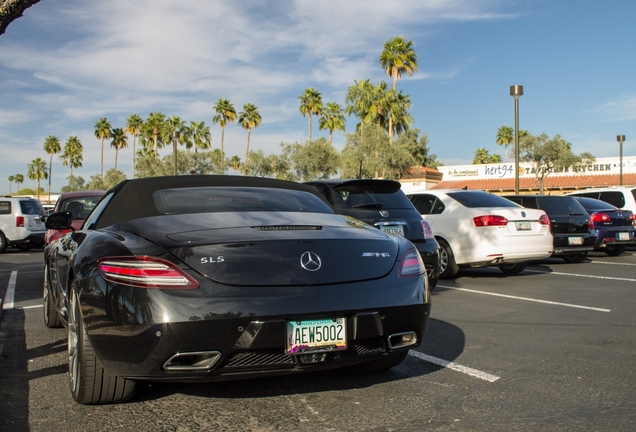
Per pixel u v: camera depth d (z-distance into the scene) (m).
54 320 5.43
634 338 4.97
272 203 3.89
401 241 3.55
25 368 4.14
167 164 46.28
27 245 16.31
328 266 3.06
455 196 9.15
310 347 2.92
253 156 40.31
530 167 44.22
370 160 34.22
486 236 8.45
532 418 3.10
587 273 9.75
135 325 2.79
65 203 9.39
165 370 2.81
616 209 12.79
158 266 2.84
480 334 5.13
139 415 3.15
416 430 2.94
